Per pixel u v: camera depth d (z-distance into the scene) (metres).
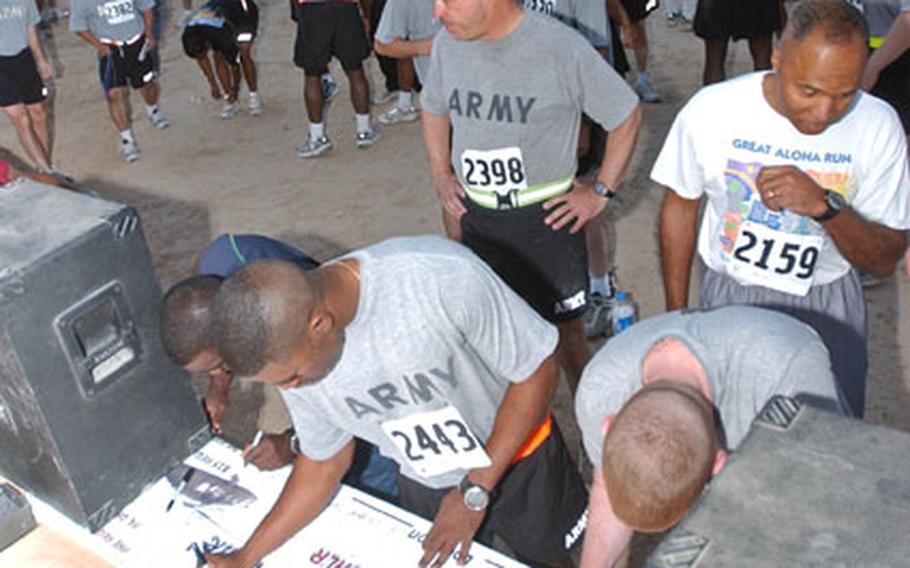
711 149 2.65
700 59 7.88
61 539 2.24
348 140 7.37
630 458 1.65
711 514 1.21
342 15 6.70
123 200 6.91
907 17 4.03
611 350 2.16
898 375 4.23
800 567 1.13
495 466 2.23
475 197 3.60
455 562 2.12
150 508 2.29
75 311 2.00
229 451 2.45
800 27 2.30
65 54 9.95
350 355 2.04
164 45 9.79
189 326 2.16
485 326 2.10
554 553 2.73
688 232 2.89
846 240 2.50
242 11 7.75
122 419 2.19
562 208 3.49
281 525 2.18
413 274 2.02
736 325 2.06
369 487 2.83
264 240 2.85
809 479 1.24
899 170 2.54
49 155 7.78
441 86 3.55
